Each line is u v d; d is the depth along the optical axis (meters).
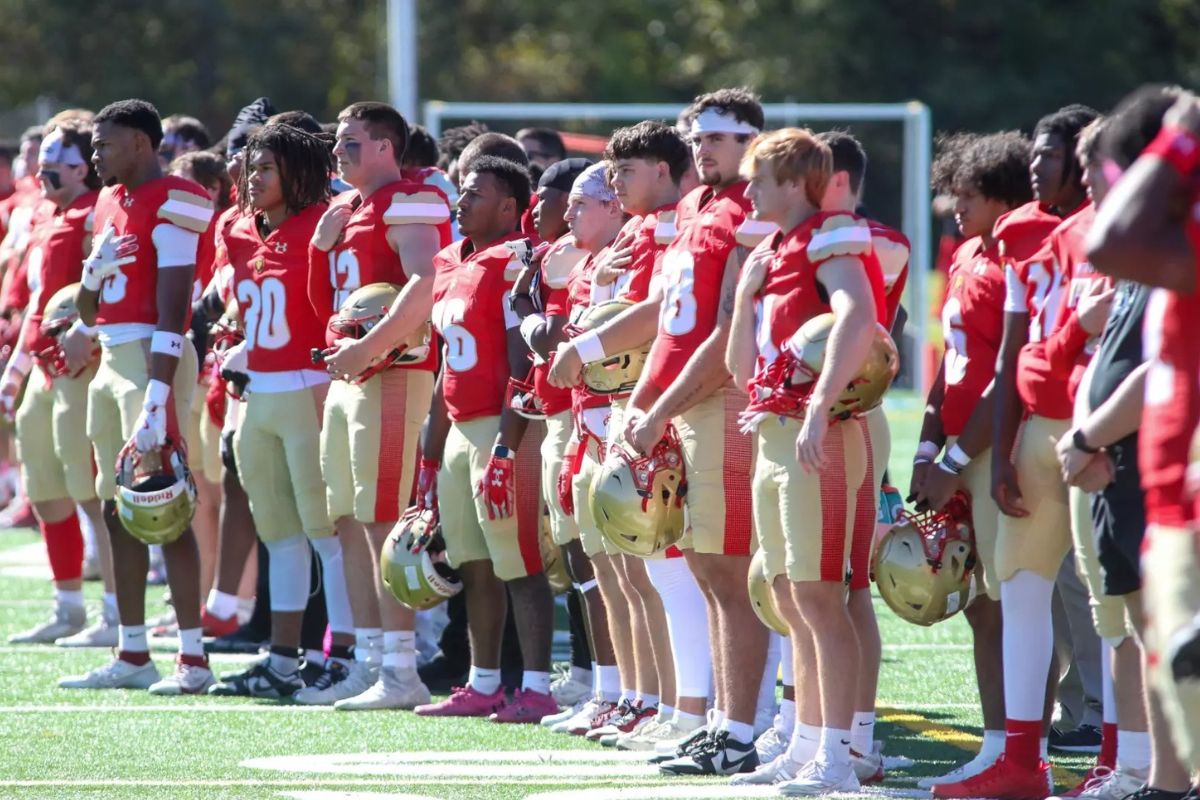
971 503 18.67
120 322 24.69
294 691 24.66
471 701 23.14
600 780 18.58
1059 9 119.19
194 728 22.00
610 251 20.44
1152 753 15.68
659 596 20.77
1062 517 17.41
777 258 17.34
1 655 28.39
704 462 18.48
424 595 22.81
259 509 24.66
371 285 22.98
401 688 23.67
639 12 122.88
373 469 23.22
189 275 24.27
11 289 33.34
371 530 23.52
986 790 17.58
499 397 22.30
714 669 19.48
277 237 24.25
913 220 72.31
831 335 16.58
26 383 29.67
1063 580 21.09
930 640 29.97
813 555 17.16
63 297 27.19
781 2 121.12
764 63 116.06
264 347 24.31
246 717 22.86
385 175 23.50
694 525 18.64
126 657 25.53
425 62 117.75
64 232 27.94
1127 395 14.59
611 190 21.28
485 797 17.66
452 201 26.23
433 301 22.84
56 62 111.88
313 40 115.56
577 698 24.28
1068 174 17.62
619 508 18.62
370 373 22.80
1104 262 11.55
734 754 18.86
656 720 20.84
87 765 19.58
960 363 18.91
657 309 19.45
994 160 18.84
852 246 16.83
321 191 24.42
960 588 18.45
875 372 16.81
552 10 123.12
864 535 17.83
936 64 117.56
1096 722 21.44
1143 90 13.13
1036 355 17.23
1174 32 121.00
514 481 22.16
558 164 23.84
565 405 21.61
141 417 23.75
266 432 24.39
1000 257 18.38
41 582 36.84
